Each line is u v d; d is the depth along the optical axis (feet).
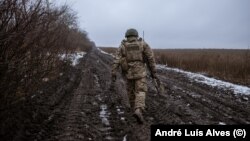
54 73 34.47
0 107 17.31
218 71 69.97
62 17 29.12
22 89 20.39
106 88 40.27
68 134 19.38
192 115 26.13
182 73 72.74
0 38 15.70
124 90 39.04
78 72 56.85
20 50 18.06
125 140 18.67
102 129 20.95
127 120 23.36
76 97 32.89
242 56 81.56
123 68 23.00
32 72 21.74
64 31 33.04
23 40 18.26
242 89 47.24
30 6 18.21
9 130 18.39
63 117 23.80
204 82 54.80
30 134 19.07
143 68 22.67
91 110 26.81
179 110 28.04
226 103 33.01
